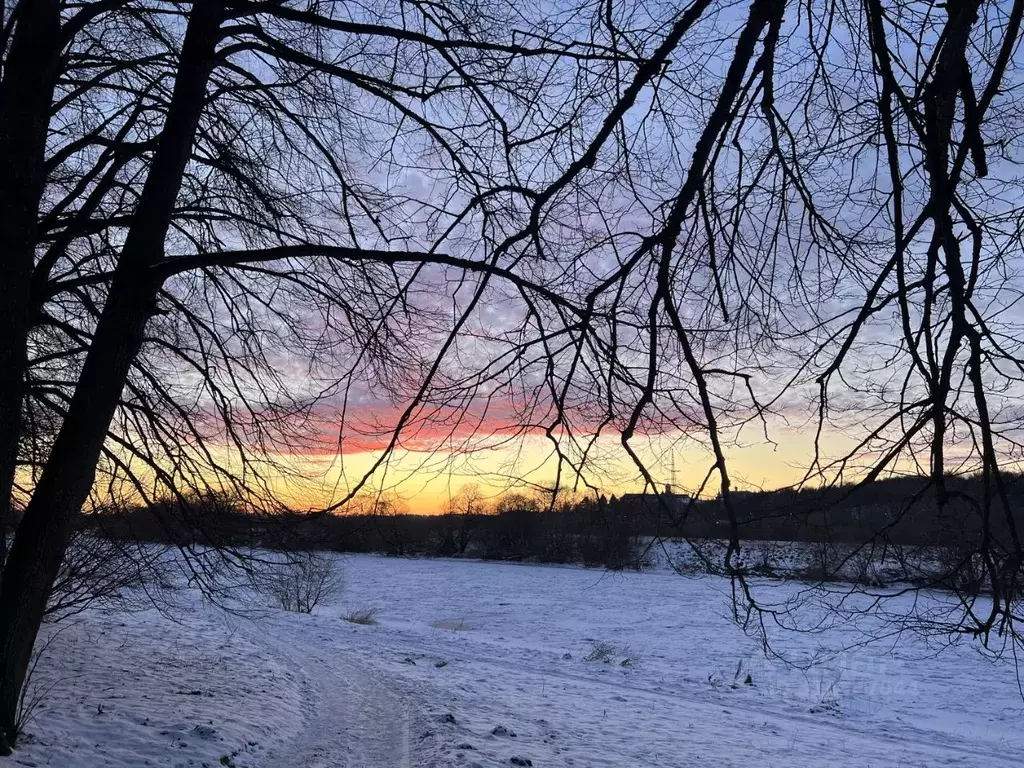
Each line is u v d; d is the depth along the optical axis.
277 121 8.07
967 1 2.49
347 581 42.31
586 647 25.16
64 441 6.62
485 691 15.11
